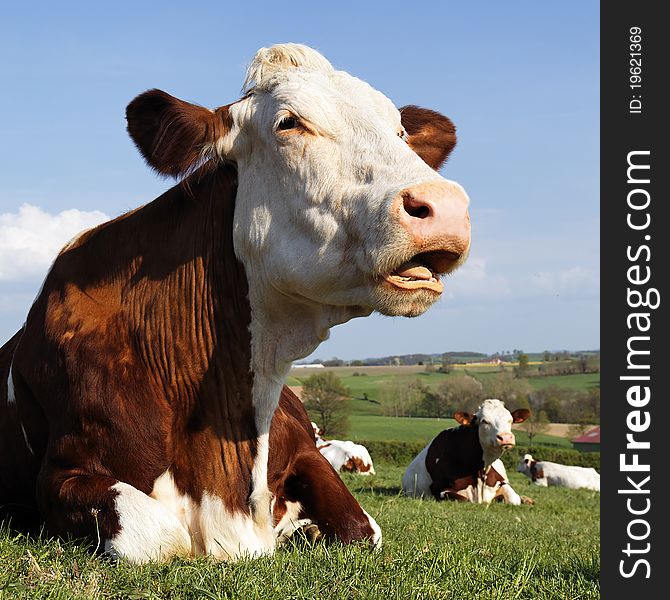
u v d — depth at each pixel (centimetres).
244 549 450
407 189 394
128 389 459
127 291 489
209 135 472
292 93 447
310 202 432
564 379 11119
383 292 402
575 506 1543
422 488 1534
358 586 367
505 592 380
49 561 387
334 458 2248
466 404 8281
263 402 482
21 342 516
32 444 506
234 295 478
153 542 412
